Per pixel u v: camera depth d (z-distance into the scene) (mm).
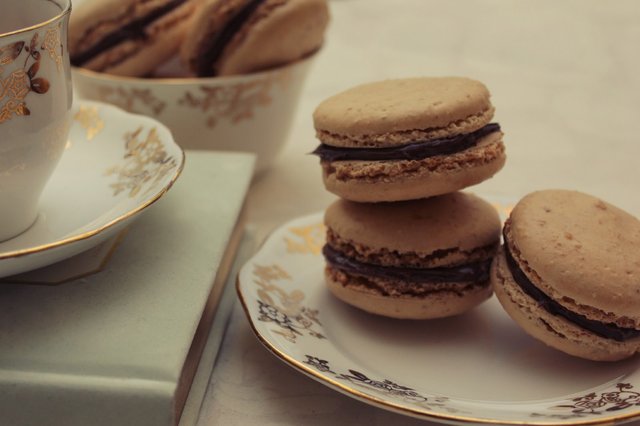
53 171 293
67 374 248
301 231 333
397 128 280
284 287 307
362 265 295
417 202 301
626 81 490
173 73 388
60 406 248
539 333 275
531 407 262
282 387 278
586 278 263
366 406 271
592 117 452
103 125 327
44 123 272
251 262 312
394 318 300
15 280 276
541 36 557
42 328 259
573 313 268
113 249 291
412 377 275
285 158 418
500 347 287
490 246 298
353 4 628
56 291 272
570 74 500
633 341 269
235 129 375
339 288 299
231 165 344
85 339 256
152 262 285
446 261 292
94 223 281
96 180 306
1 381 247
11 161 268
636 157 413
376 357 283
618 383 268
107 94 367
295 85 382
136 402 246
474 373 277
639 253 270
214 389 277
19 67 263
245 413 269
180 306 268
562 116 453
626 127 442
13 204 276
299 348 275
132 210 271
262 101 372
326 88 484
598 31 562
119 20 365
